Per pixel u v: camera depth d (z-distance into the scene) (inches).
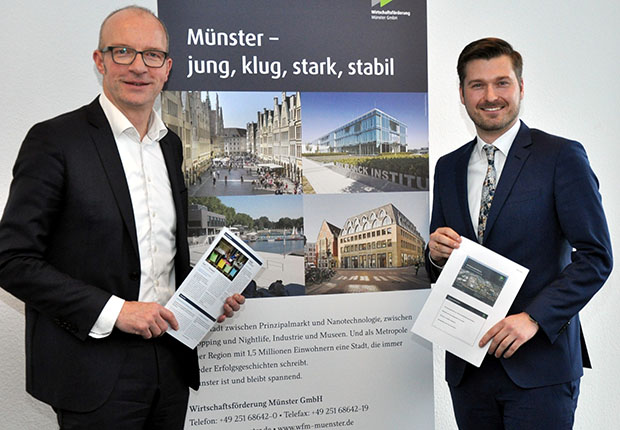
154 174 67.5
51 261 61.0
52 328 60.7
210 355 84.0
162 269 67.4
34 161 58.4
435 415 98.8
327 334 87.4
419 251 90.4
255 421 85.5
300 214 86.4
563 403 69.9
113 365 61.7
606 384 105.2
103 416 61.2
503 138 73.2
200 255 83.6
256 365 85.4
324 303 87.1
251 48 84.0
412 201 90.2
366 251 88.7
